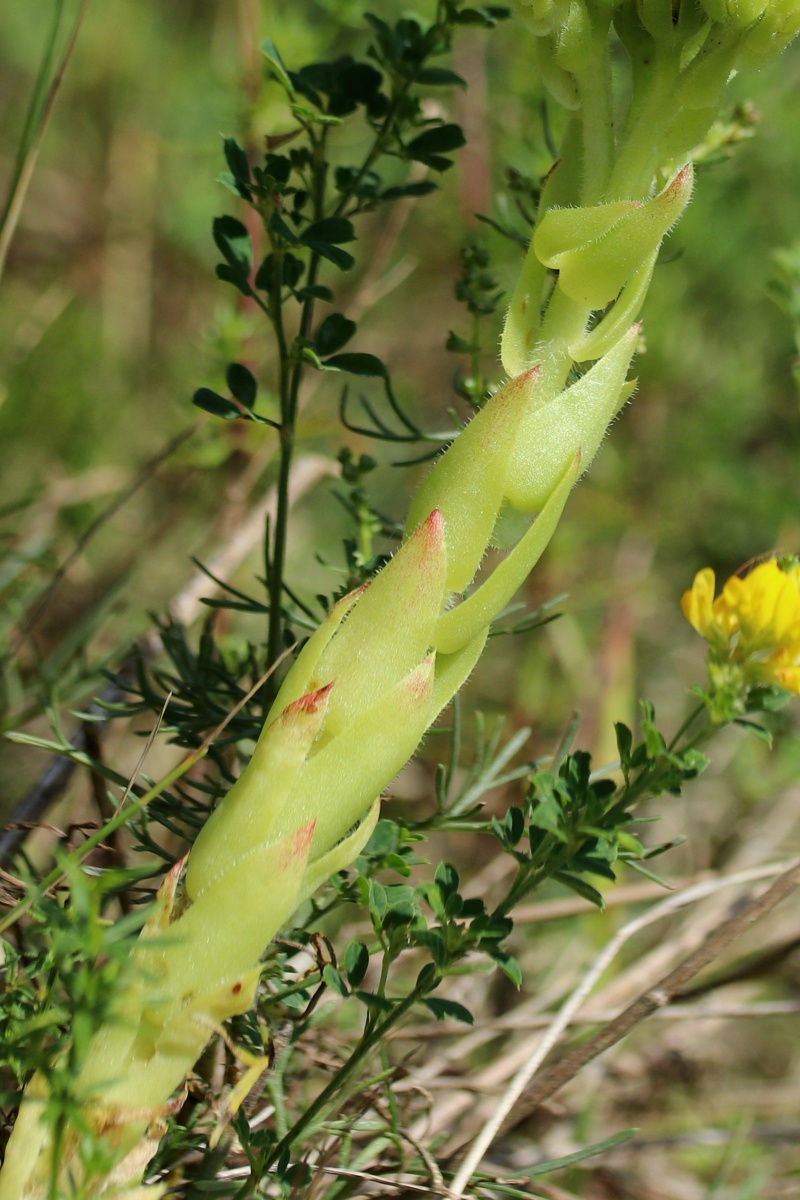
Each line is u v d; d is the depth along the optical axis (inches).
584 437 13.4
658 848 14.5
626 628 26.6
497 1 20.8
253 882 12.7
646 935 23.5
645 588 27.9
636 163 13.6
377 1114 16.2
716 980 18.8
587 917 21.6
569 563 26.9
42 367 28.6
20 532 23.2
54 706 16.5
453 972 14.1
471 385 16.5
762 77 26.9
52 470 27.0
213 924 12.7
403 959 19.1
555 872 14.2
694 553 29.6
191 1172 14.7
